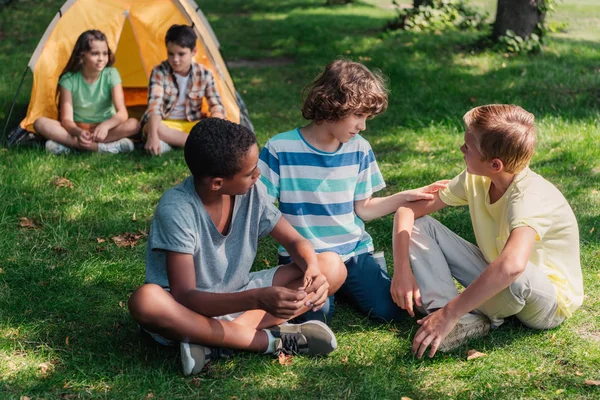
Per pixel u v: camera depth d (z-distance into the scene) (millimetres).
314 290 2738
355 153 3189
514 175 2887
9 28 12461
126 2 6543
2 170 5004
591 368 2770
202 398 2557
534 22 9766
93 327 3062
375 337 3033
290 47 11445
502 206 2920
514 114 2801
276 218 2912
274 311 2578
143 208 4531
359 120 3012
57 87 5816
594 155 5461
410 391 2621
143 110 7090
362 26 13586
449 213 4398
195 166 2631
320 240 3186
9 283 3424
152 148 5602
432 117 6801
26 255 3738
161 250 2695
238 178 2643
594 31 12375
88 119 5840
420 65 9062
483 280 2713
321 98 2971
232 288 2887
